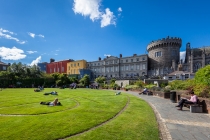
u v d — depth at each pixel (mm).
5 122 7852
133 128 6930
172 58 64625
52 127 7059
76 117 8859
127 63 71188
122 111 10742
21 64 56531
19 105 13242
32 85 52125
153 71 63094
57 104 13188
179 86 20703
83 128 6930
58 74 58469
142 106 12617
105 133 6332
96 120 8203
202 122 8102
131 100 16547
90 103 14359
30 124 7504
